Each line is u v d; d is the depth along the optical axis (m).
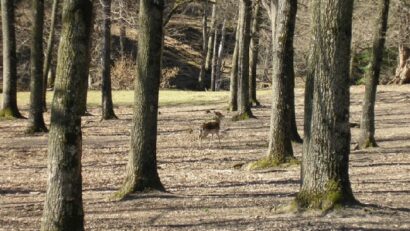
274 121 16.12
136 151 12.52
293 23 15.30
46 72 31.27
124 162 18.89
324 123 9.59
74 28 7.64
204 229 9.74
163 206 11.71
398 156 18.14
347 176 9.81
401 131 24.31
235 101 31.44
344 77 9.47
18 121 27.12
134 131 12.52
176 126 26.66
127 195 12.45
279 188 13.63
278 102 15.94
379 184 13.91
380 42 18.81
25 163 18.84
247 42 26.77
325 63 9.45
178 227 10.07
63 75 7.65
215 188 14.00
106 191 14.27
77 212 7.83
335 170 9.71
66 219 7.73
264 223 9.61
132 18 26.86
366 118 19.62
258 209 11.08
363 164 17.02
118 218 10.96
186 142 22.42
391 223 9.11
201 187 14.25
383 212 9.68
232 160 18.59
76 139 7.76
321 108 9.55
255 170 16.16
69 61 7.64
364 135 19.73
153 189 12.60
